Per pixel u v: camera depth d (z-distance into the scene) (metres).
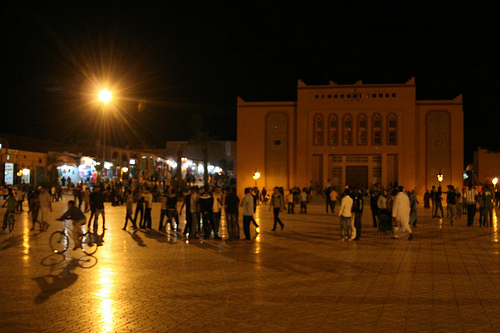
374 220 21.25
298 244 15.30
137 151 74.12
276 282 9.46
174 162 79.81
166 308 7.55
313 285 9.18
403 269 10.86
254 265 11.38
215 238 16.81
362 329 6.46
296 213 30.81
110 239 16.66
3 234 17.91
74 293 8.56
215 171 87.50
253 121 49.25
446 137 46.75
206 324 6.72
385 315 7.12
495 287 8.99
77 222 13.05
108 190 42.62
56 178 50.31
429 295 8.36
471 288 8.91
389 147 46.81
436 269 10.87
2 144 47.91
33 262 11.78
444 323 6.71
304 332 6.36
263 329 6.49
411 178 46.38
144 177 59.06
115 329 6.50
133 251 13.73
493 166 60.03
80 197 31.36
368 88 47.41
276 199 19.66
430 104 47.03
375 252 13.53
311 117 48.00
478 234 18.34
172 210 19.88
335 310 7.41
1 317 7.06
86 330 6.45
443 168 46.62
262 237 17.28
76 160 56.84
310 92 48.12
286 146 48.75
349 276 10.05
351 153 47.31
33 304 7.80
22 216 26.50
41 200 18.84
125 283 9.38
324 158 47.56
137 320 6.91
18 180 52.47
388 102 47.06
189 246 14.84
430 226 21.75
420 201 45.69
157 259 12.29
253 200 16.59
